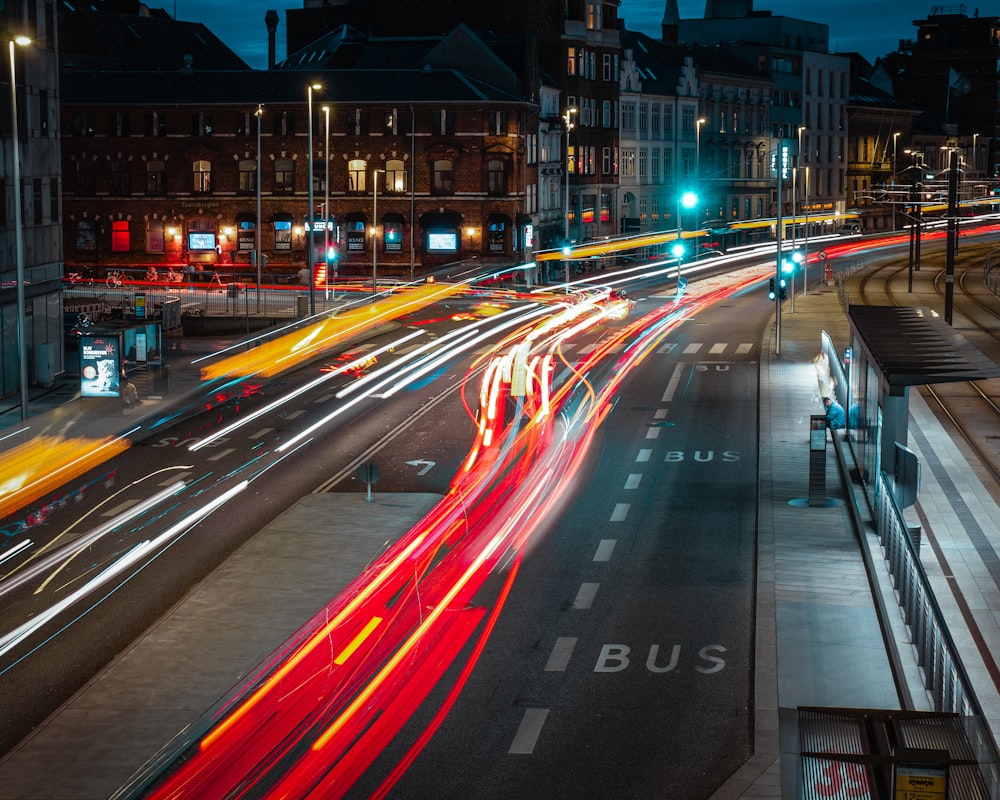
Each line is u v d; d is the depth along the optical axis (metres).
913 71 187.12
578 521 28.09
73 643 20.84
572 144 98.31
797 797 10.96
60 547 26.44
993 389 45.97
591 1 99.38
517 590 23.23
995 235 143.38
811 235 141.75
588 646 20.34
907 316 33.00
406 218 86.44
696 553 25.55
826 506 28.72
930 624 17.33
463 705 17.95
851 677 18.56
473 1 96.12
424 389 46.47
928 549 25.31
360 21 105.44
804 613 21.42
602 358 54.03
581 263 97.69
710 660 19.72
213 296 75.88
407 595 22.95
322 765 16.00
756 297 79.19
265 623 21.44
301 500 30.09
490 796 15.20
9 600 23.09
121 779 15.68
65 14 115.31
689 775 15.78
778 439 36.56
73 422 40.09
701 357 53.84
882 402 25.55
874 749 11.20
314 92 85.88
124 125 87.62
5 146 43.84
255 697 18.23
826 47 146.62
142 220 88.25
